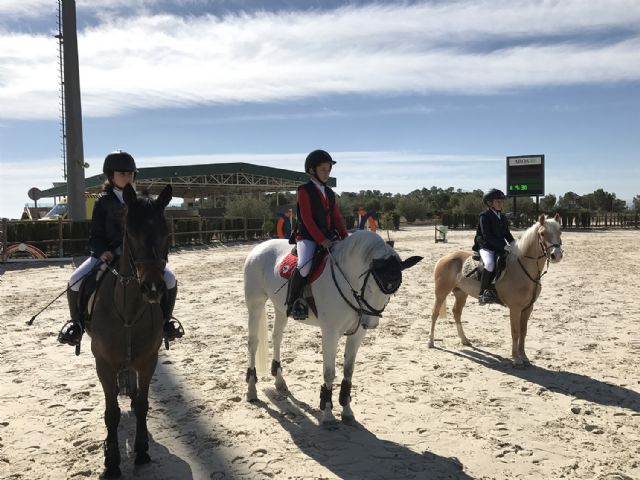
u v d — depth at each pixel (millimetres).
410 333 8195
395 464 3928
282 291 5027
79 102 19125
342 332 4762
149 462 3930
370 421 4746
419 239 30906
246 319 9102
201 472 3809
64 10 18344
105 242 4055
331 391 4680
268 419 4789
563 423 4680
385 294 4379
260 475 3766
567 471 3811
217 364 6473
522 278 6355
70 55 18781
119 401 5203
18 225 18031
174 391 5500
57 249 19188
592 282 13469
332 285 4574
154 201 3492
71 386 5613
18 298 10836
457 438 4383
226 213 38750
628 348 7145
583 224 47625
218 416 4844
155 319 3887
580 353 6938
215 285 13062
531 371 6203
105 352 3744
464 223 48844
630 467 3867
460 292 7418
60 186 37031
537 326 8531
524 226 42812
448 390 5555
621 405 5109
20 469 3834
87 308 3998
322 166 4895
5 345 7238
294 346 7328
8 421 4680
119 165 4047
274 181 39594
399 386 5668
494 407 5074
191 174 33844
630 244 27312
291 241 5312
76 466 3893
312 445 4258
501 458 4023
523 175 42344
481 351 7121
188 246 26203
